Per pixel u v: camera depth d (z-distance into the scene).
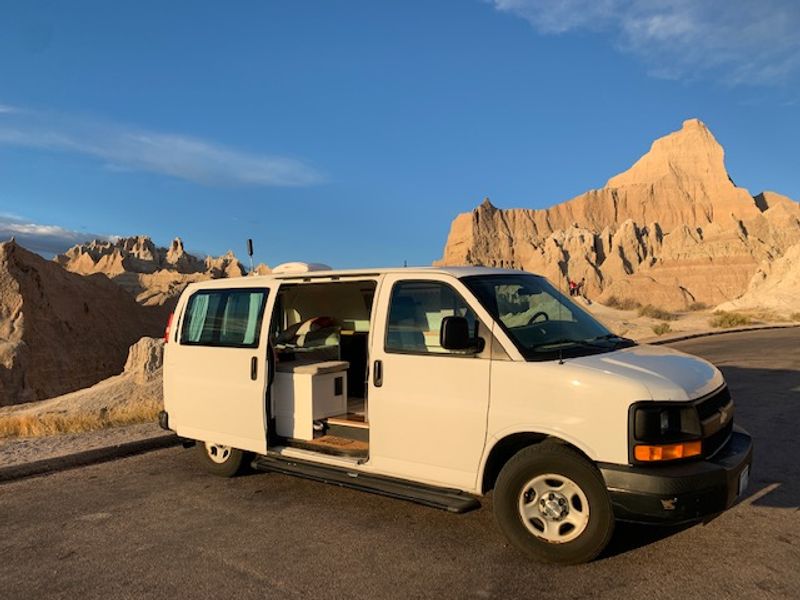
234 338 6.72
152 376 26.08
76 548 5.25
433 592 4.31
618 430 4.37
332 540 5.24
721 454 4.64
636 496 4.25
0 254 58.22
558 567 4.62
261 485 6.84
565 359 4.81
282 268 7.12
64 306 64.25
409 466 5.30
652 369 4.68
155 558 5.00
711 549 4.89
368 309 7.28
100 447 8.26
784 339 23.69
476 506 4.96
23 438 9.58
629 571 4.54
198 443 7.36
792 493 6.16
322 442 6.17
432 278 5.43
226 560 4.92
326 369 6.34
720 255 149.50
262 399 6.38
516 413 4.76
